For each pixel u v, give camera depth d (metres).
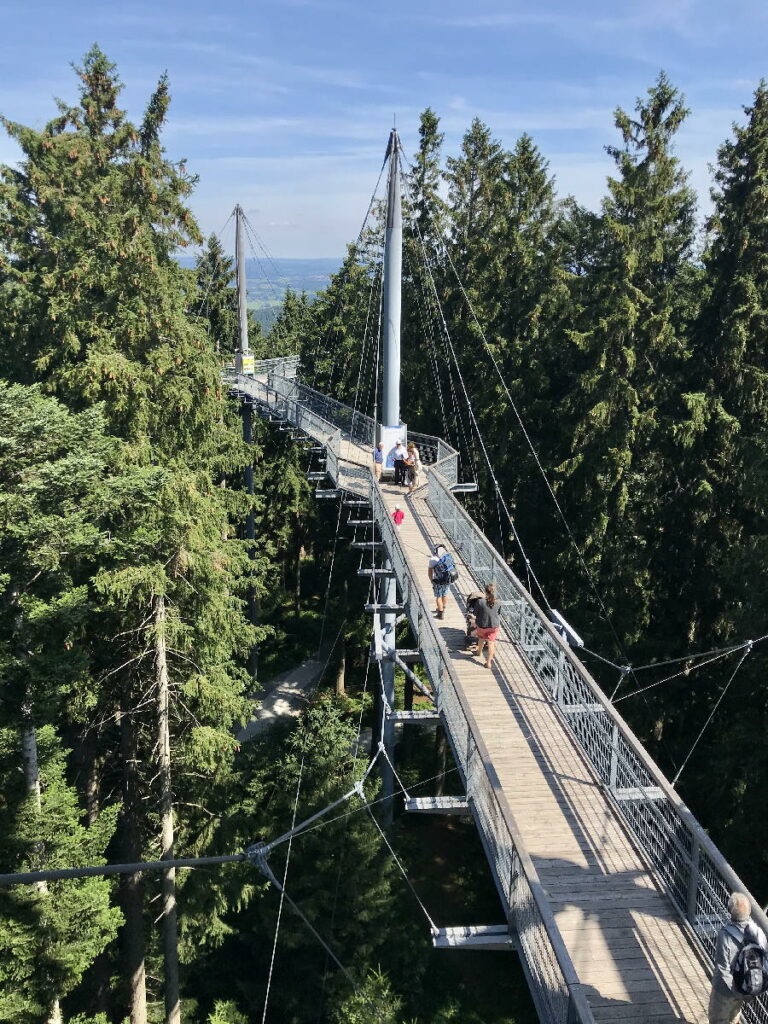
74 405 15.75
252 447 20.77
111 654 15.84
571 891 7.37
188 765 15.88
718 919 6.57
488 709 10.52
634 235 20.78
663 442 20.72
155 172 16.03
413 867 19.66
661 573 21.03
